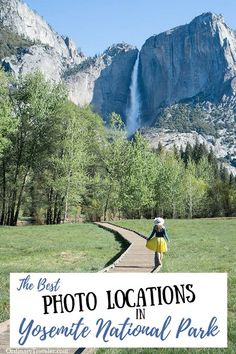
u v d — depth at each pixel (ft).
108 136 250.57
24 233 150.41
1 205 219.82
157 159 328.29
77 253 101.50
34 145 202.08
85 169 232.53
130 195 248.52
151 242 70.23
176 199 329.11
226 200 412.57
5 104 163.94
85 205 255.29
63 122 209.36
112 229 163.12
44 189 221.87
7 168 207.21
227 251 98.32
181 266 72.38
